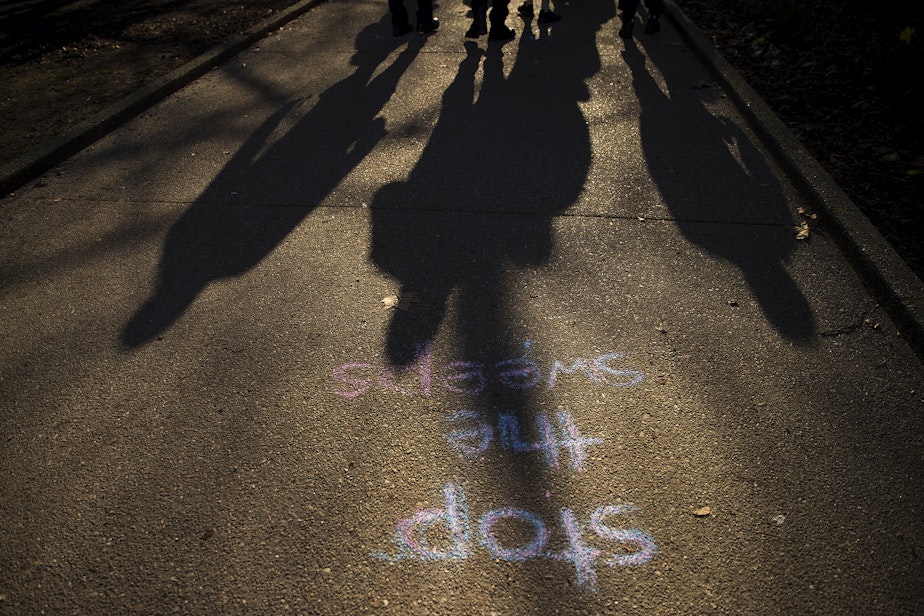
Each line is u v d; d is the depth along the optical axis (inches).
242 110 226.5
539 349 116.9
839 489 90.7
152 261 145.8
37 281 140.1
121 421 105.0
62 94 235.9
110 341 122.1
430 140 198.8
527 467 95.3
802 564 81.7
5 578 83.0
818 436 98.6
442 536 86.1
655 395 106.4
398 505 90.4
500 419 103.1
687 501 89.7
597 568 82.0
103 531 88.0
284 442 100.2
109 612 78.8
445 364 114.3
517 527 87.1
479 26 285.7
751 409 103.4
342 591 80.0
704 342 117.1
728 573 80.8
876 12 261.9
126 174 185.8
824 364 111.7
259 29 305.6
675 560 82.5
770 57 247.9
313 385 110.7
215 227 157.9
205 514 89.7
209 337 122.3
